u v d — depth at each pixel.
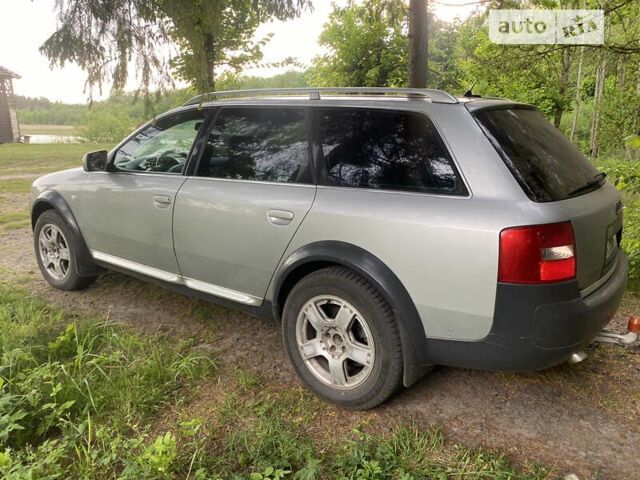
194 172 3.36
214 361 3.19
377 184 2.56
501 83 8.40
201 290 3.36
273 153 3.00
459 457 2.29
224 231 3.09
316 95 2.89
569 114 22.83
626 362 3.13
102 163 3.93
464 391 2.84
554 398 2.76
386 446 2.29
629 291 4.25
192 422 2.33
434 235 2.29
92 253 4.12
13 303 3.95
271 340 3.51
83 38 3.44
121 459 2.27
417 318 2.39
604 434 2.45
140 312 3.97
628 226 4.46
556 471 2.19
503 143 2.34
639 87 6.81
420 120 2.50
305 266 2.77
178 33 3.54
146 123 3.74
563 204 2.23
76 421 2.52
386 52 8.48
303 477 2.08
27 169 15.30
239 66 7.93
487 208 2.20
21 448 2.36
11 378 2.83
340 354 2.65
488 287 2.19
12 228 6.95
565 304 2.17
